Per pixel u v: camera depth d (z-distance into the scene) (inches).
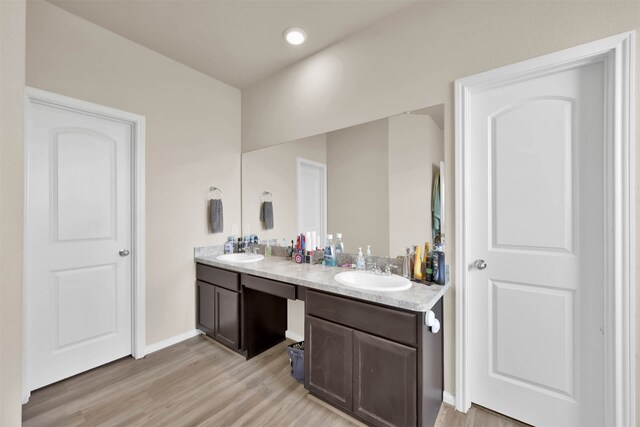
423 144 71.6
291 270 82.0
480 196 65.9
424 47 71.1
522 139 61.1
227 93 115.0
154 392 72.6
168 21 79.0
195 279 105.1
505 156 62.9
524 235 61.0
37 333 73.1
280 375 80.6
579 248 55.6
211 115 109.4
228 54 95.0
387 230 77.5
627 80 48.9
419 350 52.7
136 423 62.0
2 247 32.1
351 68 84.6
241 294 88.3
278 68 103.3
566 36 54.3
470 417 63.7
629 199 48.8
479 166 66.0
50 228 75.2
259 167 111.7
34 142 72.4
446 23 67.8
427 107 70.7
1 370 31.9
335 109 88.4
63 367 77.4
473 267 66.9
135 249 89.5
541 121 59.1
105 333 85.4
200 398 70.4
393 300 55.2
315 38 86.2
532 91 60.0
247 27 81.4
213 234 110.0
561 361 57.5
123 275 89.2
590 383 54.6
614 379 50.3
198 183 105.3
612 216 50.5
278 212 104.9
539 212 59.4
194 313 104.7
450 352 68.0
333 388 64.1
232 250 114.0
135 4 72.5
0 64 31.8
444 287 64.4
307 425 61.5
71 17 76.2
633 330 48.8
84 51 78.5
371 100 80.2
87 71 79.0
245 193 117.3
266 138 109.6
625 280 49.3
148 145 91.9
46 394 71.4
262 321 94.0
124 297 89.4
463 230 65.9
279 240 104.9
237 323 88.9
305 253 93.9
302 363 76.3
